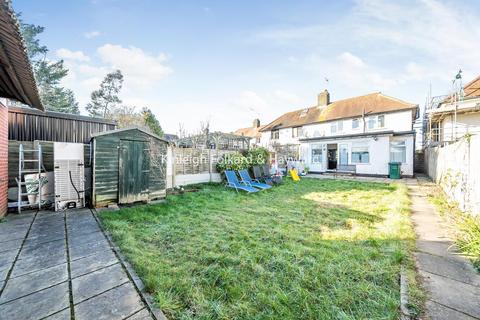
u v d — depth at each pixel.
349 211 5.25
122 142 5.62
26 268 2.48
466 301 1.96
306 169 15.96
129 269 2.48
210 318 1.78
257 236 3.62
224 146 18.38
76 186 5.27
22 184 5.11
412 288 2.14
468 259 2.73
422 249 3.05
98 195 5.26
